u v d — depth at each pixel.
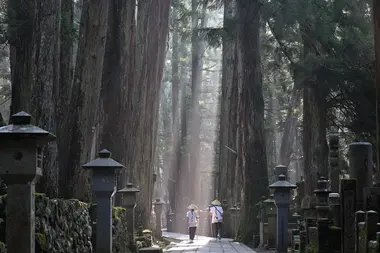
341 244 12.20
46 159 15.51
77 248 13.05
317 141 33.03
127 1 25.48
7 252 8.55
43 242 10.48
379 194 12.33
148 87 30.09
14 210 8.57
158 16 30.59
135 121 28.53
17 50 20.20
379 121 15.52
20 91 19.70
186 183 60.75
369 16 36.19
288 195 20.53
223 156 44.84
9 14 20.33
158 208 30.34
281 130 54.78
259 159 32.53
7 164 8.55
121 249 16.89
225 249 25.45
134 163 28.09
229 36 33.81
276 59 41.56
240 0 32.38
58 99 19.03
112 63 25.16
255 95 32.94
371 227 10.37
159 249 19.67
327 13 31.98
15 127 8.58
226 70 45.28
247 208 31.97
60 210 12.04
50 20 16.94
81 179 18.50
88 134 18.98
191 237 32.16
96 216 14.88
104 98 24.95
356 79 31.62
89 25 19.55
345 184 12.02
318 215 14.39
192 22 54.31
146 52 30.03
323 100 32.97
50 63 16.80
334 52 32.31
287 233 20.53
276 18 31.91
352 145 12.80
